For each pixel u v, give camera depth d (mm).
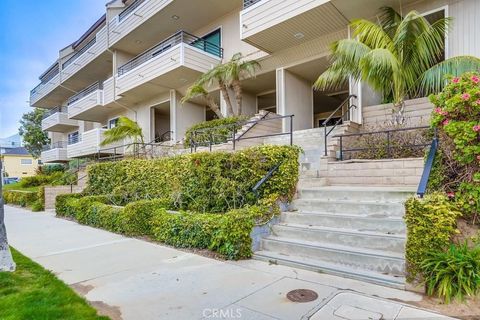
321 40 9977
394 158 6855
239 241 4746
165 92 15398
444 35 7406
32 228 8125
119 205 9375
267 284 3701
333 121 15844
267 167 5809
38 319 2918
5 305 3236
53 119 24750
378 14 8508
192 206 7270
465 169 3900
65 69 22688
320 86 8961
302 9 8594
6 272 4293
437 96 4363
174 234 5844
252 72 11398
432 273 3236
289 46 10578
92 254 5371
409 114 7531
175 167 7965
